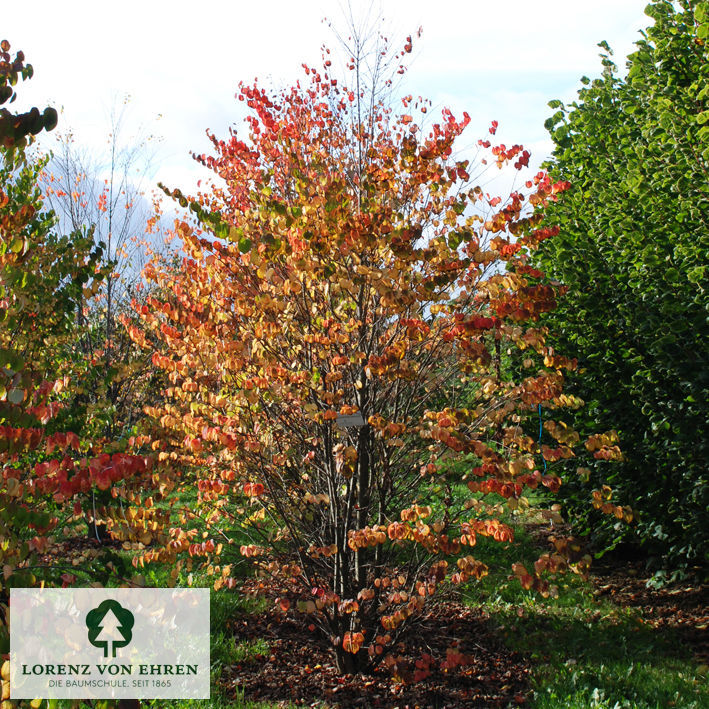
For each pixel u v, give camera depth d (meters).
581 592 6.13
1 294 3.17
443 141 4.56
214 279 4.59
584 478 4.39
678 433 5.32
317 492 5.09
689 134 4.97
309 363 4.61
